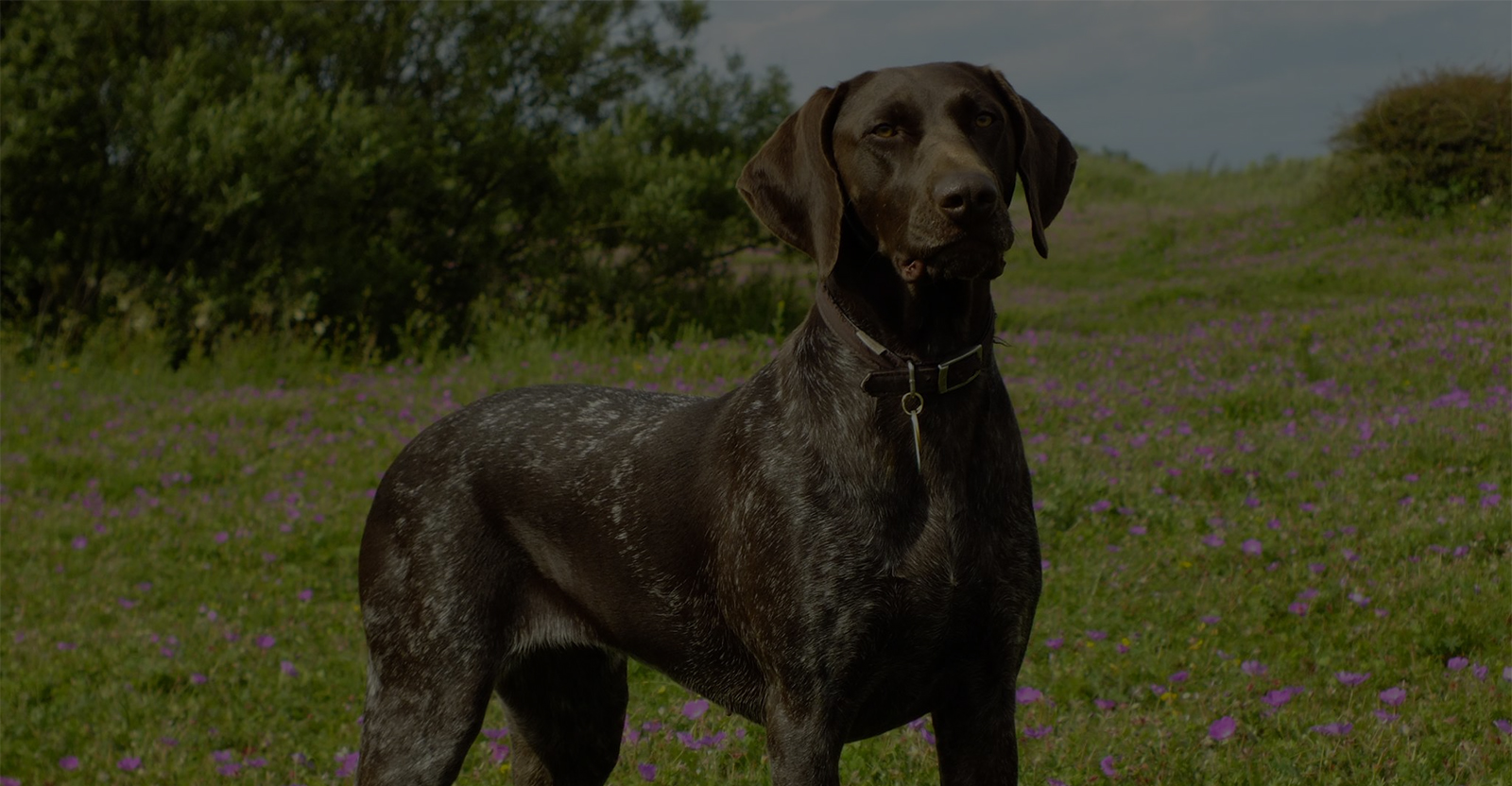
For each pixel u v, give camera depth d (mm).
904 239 2568
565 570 3188
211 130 13234
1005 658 2727
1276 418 7895
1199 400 8445
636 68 17938
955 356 2674
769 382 2916
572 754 3482
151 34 14508
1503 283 12953
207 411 10156
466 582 3207
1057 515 5965
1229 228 22375
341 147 14203
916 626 2639
